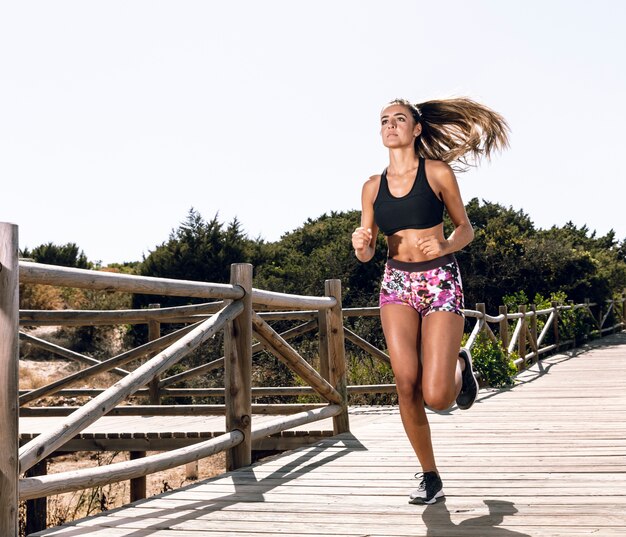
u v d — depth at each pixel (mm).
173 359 3934
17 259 2863
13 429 2824
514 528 3242
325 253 20562
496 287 20266
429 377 3385
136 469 3717
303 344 13812
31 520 7285
